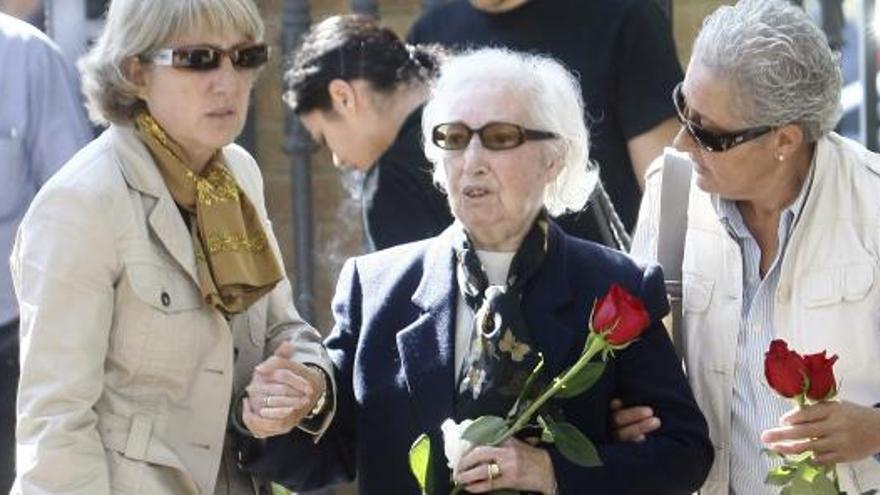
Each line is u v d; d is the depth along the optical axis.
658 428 7.43
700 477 7.48
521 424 7.10
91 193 7.34
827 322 7.56
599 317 7.02
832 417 7.16
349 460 7.80
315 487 7.78
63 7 11.59
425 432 7.32
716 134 7.48
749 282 7.76
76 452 7.23
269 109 11.88
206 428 7.50
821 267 7.58
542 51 9.81
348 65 9.41
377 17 11.26
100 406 7.41
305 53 9.55
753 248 7.75
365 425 7.48
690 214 7.88
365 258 7.77
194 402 7.50
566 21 9.81
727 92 7.40
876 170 7.63
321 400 7.48
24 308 7.33
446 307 7.43
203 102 7.39
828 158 7.64
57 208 7.32
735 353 7.73
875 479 7.59
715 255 7.80
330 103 9.48
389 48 9.46
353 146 9.52
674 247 7.87
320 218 11.88
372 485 7.48
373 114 9.42
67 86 10.56
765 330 7.69
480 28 9.97
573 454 7.05
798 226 7.59
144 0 7.36
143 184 7.45
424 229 8.93
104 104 7.48
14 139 10.38
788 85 7.40
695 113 7.50
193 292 7.47
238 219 7.57
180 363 7.43
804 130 7.54
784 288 7.62
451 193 7.39
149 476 7.37
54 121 10.48
